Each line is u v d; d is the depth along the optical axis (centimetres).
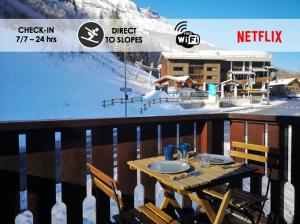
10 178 229
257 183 327
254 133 328
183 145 282
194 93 4262
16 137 231
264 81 5875
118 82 5491
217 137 359
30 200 239
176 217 319
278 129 304
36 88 4019
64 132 256
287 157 303
